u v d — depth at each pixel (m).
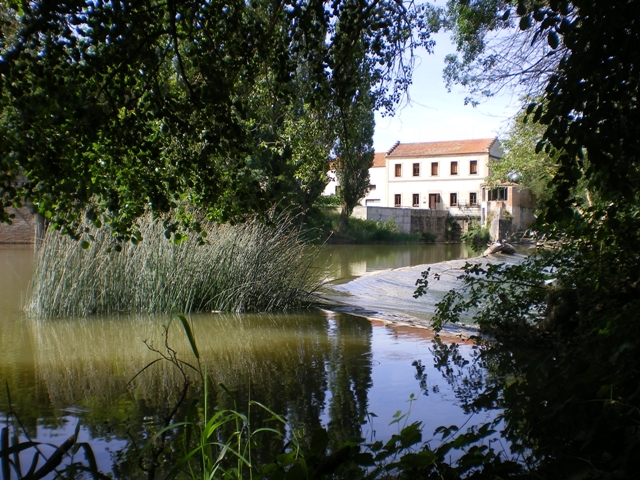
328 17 5.30
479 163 54.78
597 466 3.05
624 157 3.50
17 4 4.14
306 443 3.94
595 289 5.94
